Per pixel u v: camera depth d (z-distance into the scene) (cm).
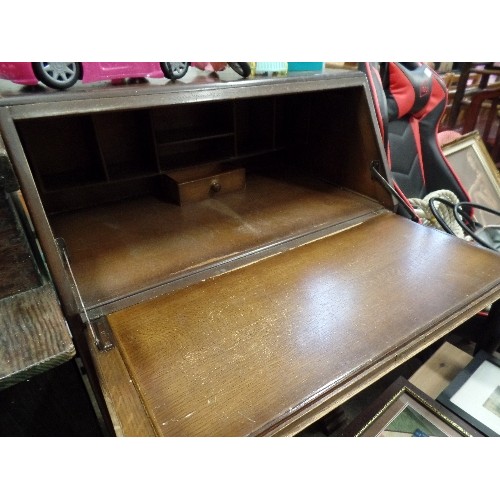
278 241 81
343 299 63
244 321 58
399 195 101
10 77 52
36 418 69
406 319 59
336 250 78
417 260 74
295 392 47
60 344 46
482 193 175
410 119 143
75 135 90
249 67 74
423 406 77
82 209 98
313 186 110
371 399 124
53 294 53
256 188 110
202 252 77
